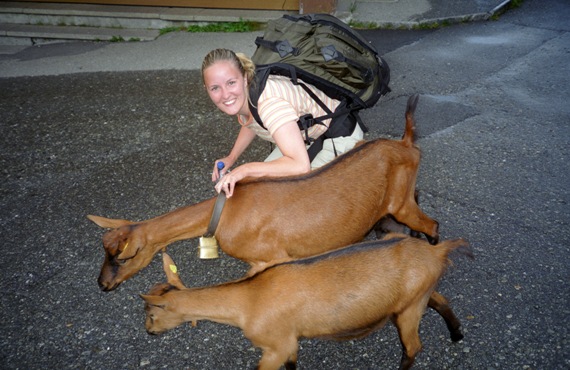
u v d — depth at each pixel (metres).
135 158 5.64
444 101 6.29
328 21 3.45
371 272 2.99
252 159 5.50
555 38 7.80
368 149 3.43
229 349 3.59
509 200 4.68
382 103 6.30
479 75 6.87
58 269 4.29
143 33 8.73
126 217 4.80
